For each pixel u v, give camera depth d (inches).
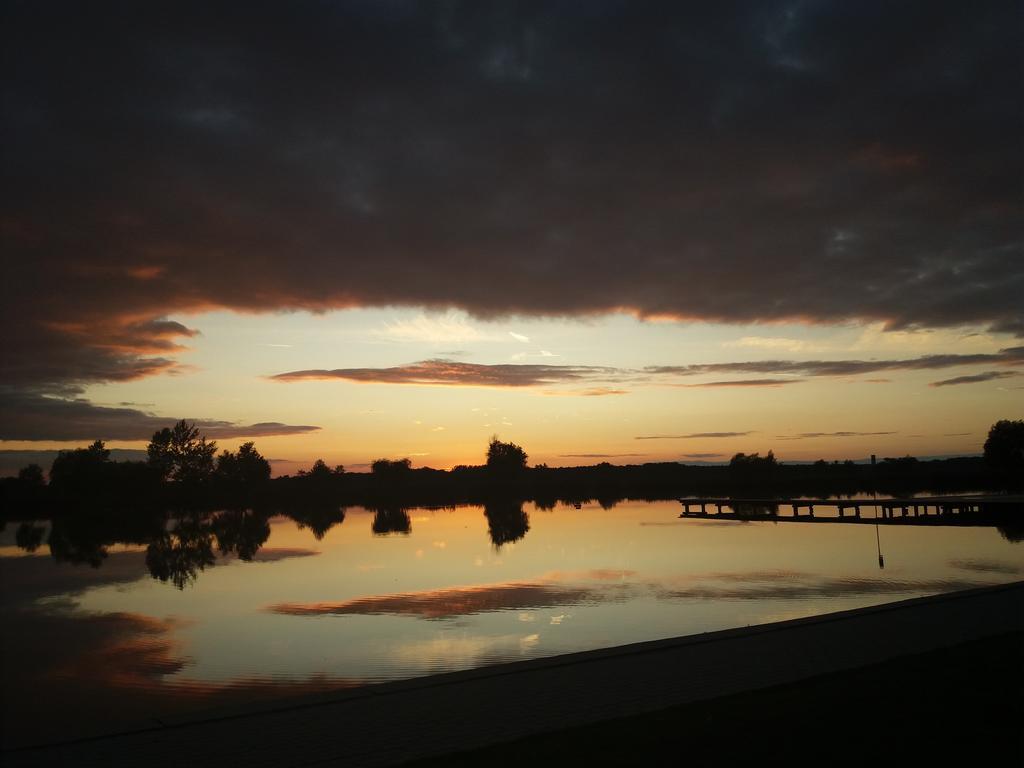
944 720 236.2
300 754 241.1
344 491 4296.3
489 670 340.8
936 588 734.5
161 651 563.2
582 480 4416.8
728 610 642.8
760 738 228.1
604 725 253.1
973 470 3769.7
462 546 1277.1
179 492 3809.1
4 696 453.1
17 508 3304.6
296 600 776.9
